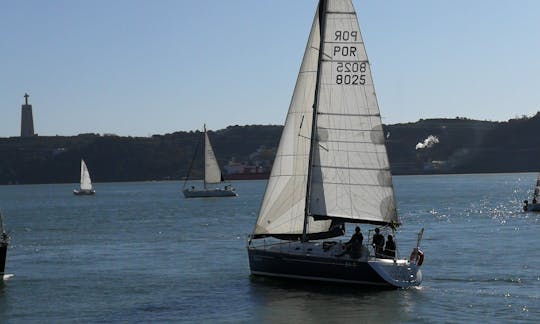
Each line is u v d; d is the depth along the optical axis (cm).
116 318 3381
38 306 3666
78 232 8062
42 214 12281
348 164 3966
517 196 15612
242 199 16412
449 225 8238
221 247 6150
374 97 3953
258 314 3394
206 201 15875
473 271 4522
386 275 3797
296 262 3966
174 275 4581
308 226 4097
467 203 13100
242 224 8744
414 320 3247
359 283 3850
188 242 6656
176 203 15200
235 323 3247
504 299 3641
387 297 3675
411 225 8325
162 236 7331
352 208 3962
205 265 5016
